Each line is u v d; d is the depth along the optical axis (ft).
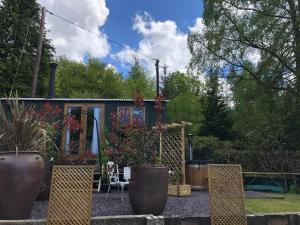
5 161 15.39
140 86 109.50
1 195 15.21
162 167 18.48
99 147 30.01
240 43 48.16
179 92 114.52
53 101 34.65
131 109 34.30
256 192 32.68
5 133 16.69
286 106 44.19
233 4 47.93
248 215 17.49
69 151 28.22
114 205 21.17
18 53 79.71
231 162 48.88
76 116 34.65
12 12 81.35
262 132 47.80
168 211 19.75
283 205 23.66
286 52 44.11
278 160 44.14
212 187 16.70
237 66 49.65
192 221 16.65
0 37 79.15
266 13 45.37
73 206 14.82
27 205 15.75
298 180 38.27
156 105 22.49
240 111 50.96
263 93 46.37
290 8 44.68
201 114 88.33
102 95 103.50
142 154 19.11
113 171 26.63
